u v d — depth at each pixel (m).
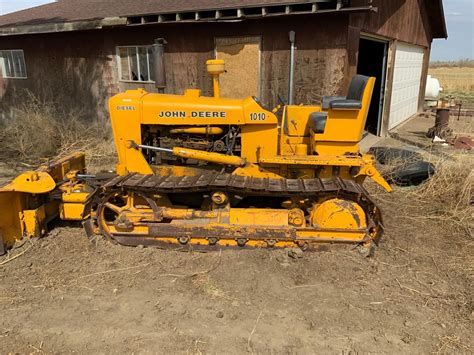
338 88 7.61
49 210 4.91
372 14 8.67
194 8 7.92
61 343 3.15
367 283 3.94
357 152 4.71
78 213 4.72
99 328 3.31
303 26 7.61
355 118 4.58
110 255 4.36
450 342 3.20
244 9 7.58
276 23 7.80
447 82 30.56
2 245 4.37
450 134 10.34
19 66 11.51
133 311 3.50
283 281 3.93
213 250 4.41
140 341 3.15
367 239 4.34
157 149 4.64
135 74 9.61
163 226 4.39
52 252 4.46
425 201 6.03
